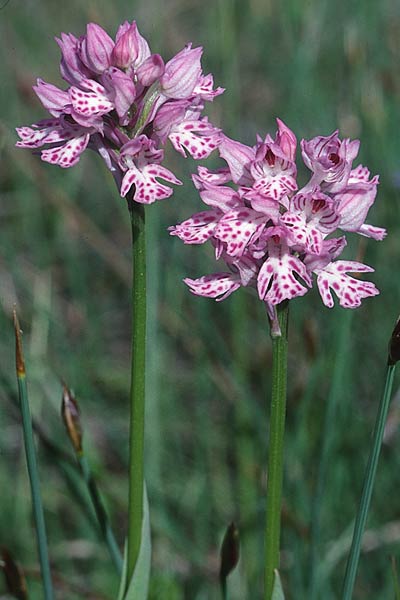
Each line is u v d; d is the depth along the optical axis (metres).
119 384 0.51
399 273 0.48
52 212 0.58
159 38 0.59
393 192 0.51
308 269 0.33
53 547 0.44
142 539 0.34
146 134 0.33
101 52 0.33
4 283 0.52
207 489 0.44
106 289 0.58
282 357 0.32
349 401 0.45
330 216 0.32
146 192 0.32
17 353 0.34
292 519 0.41
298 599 0.40
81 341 0.52
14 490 0.46
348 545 0.42
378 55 0.62
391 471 0.44
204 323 0.46
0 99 0.62
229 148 0.33
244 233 0.32
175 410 0.47
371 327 0.48
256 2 0.73
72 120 0.33
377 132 0.53
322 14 0.63
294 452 0.42
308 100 0.59
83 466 0.35
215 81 0.61
